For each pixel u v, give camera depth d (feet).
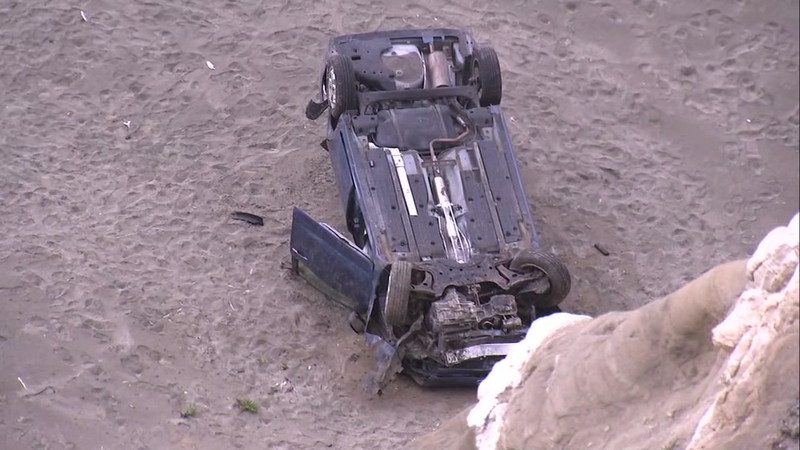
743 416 77.05
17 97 176.35
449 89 154.10
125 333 137.18
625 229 170.30
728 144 191.83
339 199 165.99
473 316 133.59
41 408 125.59
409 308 136.77
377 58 155.84
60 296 140.67
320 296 148.77
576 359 94.48
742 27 214.69
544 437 93.15
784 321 75.15
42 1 194.08
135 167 166.30
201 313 142.92
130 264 148.25
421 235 140.77
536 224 167.12
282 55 191.83
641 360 87.71
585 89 196.03
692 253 168.66
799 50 212.64
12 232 150.10
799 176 188.55
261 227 158.92
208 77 185.47
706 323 83.51
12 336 133.39
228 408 130.72
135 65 185.68
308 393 135.23
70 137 170.09
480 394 104.06
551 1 210.59
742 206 180.45
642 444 84.79
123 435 124.67
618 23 209.97
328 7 202.39
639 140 188.65
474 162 147.54
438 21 203.62
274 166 170.30
